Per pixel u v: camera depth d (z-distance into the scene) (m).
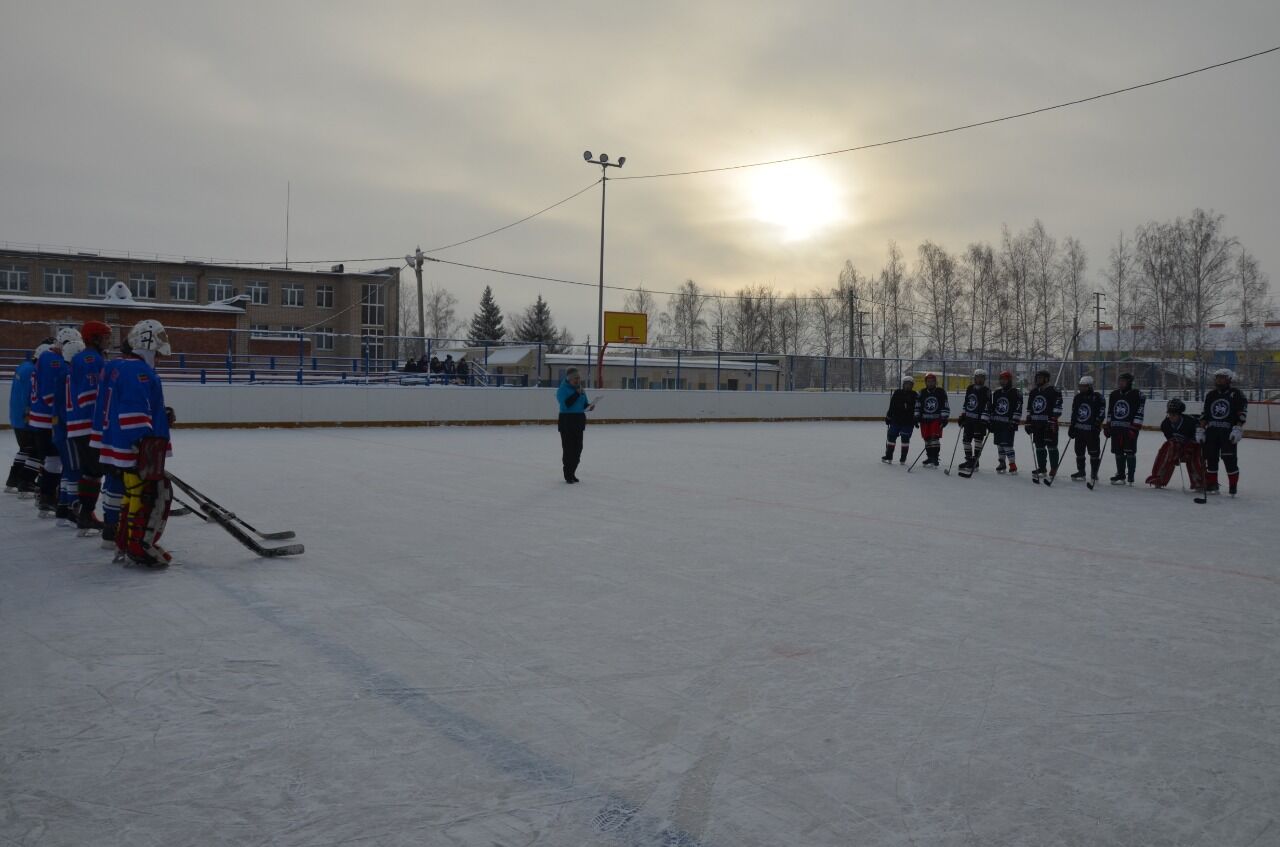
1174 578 7.52
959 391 43.25
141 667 4.79
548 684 4.65
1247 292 59.81
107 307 37.22
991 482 15.20
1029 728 4.17
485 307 110.88
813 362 38.69
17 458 10.79
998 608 6.37
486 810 3.29
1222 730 4.19
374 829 3.14
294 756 3.72
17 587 6.50
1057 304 62.09
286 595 6.38
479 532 9.06
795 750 3.88
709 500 11.82
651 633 5.60
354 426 26.06
